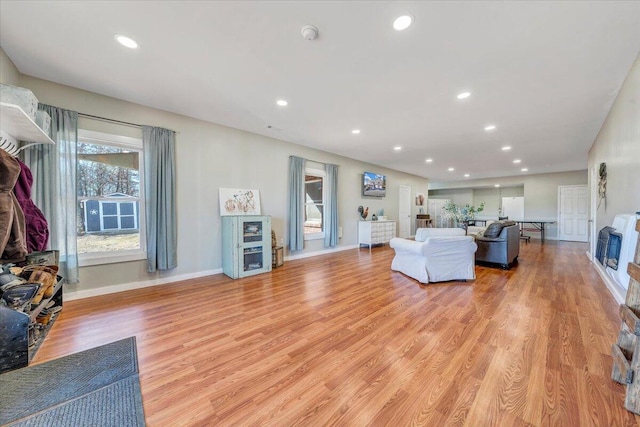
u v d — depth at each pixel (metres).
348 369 1.68
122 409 1.33
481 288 3.34
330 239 5.89
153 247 3.31
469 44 2.02
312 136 4.64
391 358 1.80
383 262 4.99
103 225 3.14
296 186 5.11
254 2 1.63
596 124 3.83
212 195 3.98
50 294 2.06
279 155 4.88
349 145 5.27
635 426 1.22
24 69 2.45
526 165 7.28
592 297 2.98
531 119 3.65
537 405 1.36
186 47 2.11
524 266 4.57
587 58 2.19
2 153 1.76
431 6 1.64
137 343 1.99
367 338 2.07
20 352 1.63
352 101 3.11
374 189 7.09
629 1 1.57
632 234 2.17
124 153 3.27
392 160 6.75
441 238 3.55
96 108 2.96
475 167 7.71
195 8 1.68
